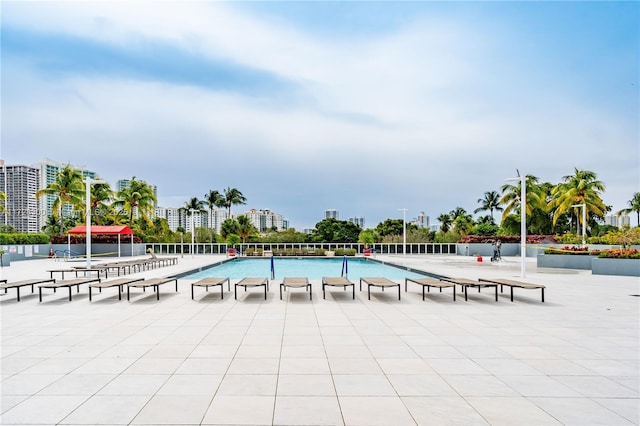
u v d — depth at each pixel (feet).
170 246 100.27
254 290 33.94
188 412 10.63
